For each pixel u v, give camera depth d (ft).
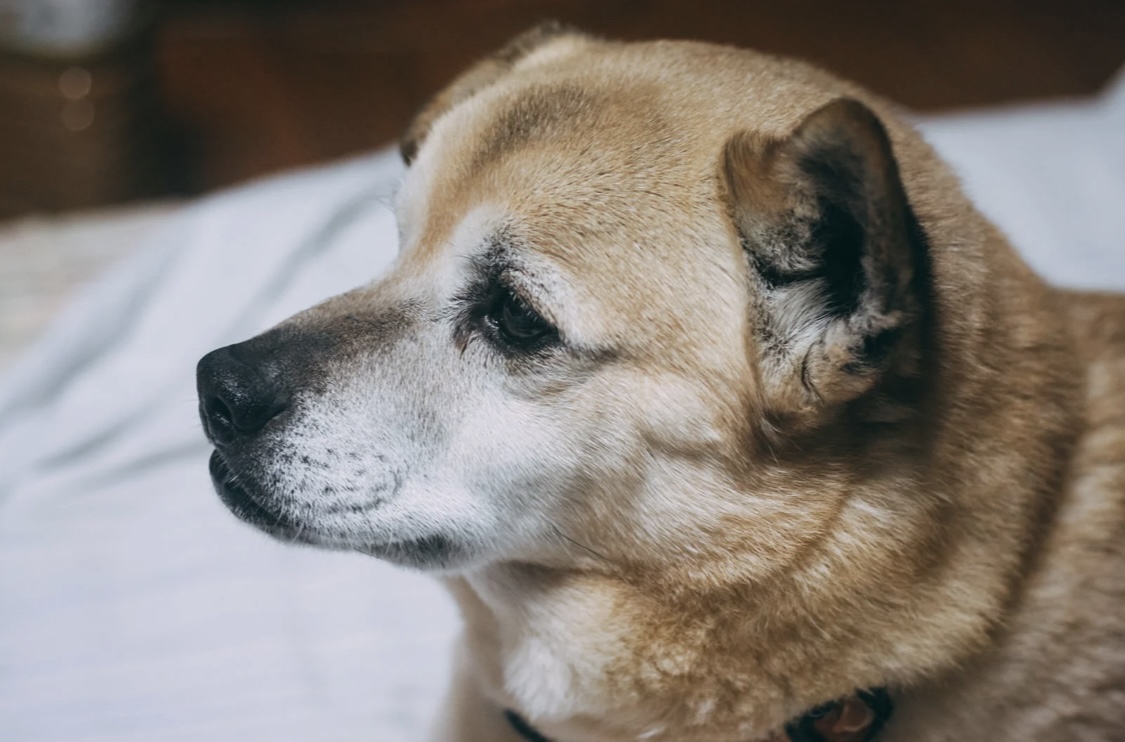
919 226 1.44
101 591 2.15
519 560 1.63
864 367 1.46
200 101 4.16
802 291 1.48
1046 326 1.64
